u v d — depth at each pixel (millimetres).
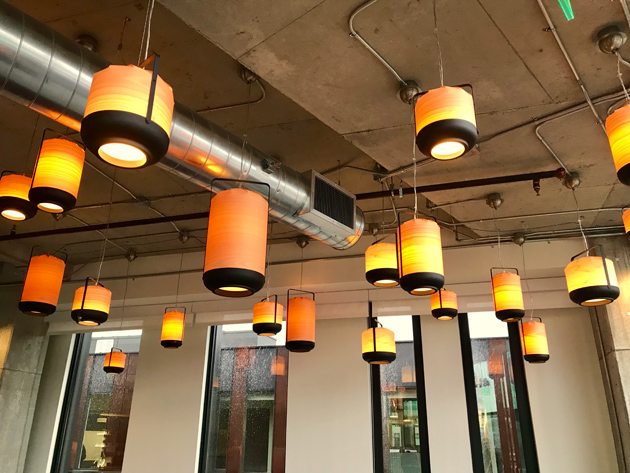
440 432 5535
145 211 5586
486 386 5730
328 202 3885
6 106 3867
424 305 5887
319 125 4039
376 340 4734
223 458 6352
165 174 4777
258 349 6801
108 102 1604
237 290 2426
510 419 5543
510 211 4605
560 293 5516
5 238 5504
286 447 5926
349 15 2469
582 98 3016
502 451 5445
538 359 4562
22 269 7074
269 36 2602
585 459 5070
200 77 3547
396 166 3877
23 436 6824
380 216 5590
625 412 4711
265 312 4719
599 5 2369
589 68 2756
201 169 3168
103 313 4152
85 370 7434
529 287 5566
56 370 7344
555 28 2502
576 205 4445
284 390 6488
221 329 7012
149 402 6648
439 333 5930
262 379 6633
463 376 5695
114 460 6789
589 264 3168
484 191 4199
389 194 4191
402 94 2934
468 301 5758
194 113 3076
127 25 3113
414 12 2443
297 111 3875
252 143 4309
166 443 6371
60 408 7184
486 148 3559
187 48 3285
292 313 4578
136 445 6473
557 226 4957
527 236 5207
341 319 6297
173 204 5379
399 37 2600
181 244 6531
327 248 6168
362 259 5961
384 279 3717
